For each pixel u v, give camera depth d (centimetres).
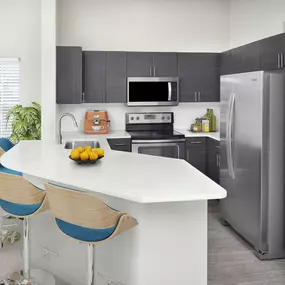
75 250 279
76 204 202
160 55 552
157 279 236
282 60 382
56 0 548
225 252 355
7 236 374
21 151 347
